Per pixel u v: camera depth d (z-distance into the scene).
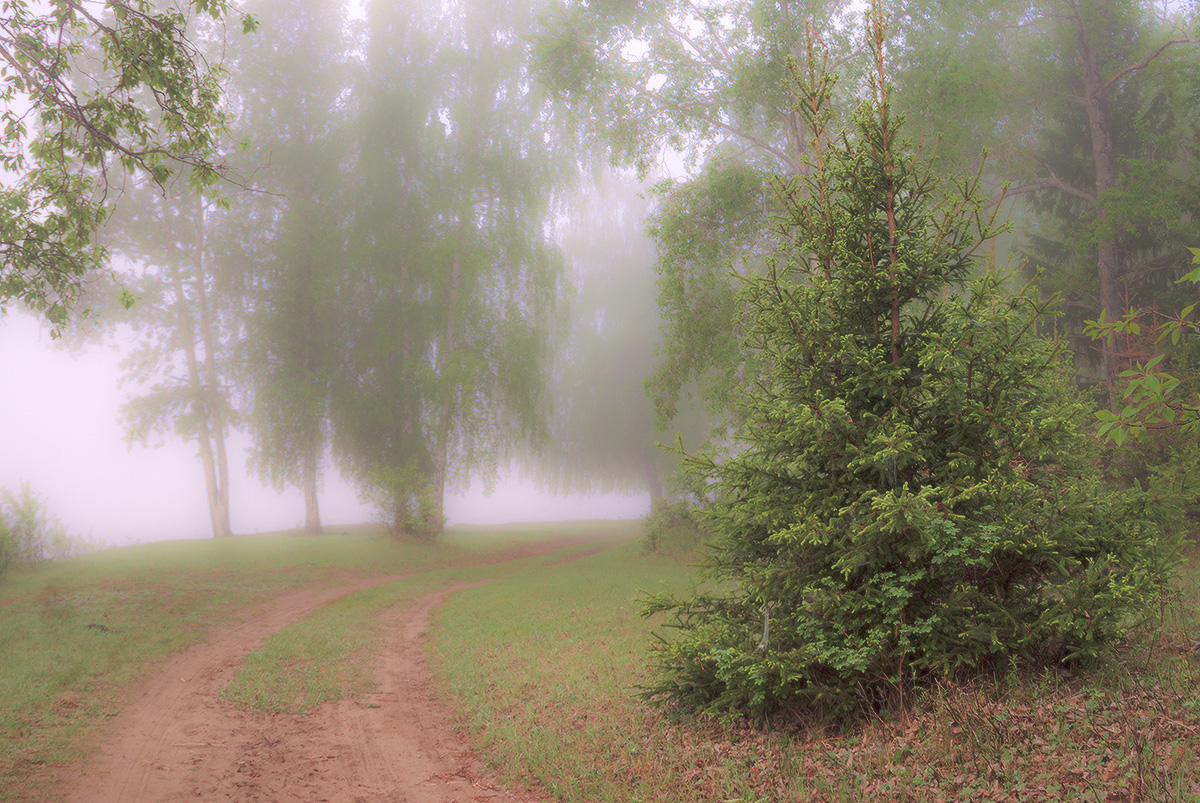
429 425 34.19
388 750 7.54
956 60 20.39
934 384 5.80
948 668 5.41
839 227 6.52
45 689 9.25
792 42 20.55
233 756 7.40
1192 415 5.39
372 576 24.81
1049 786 4.37
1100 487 6.26
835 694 5.88
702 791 5.60
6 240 10.23
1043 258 26.16
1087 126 25.64
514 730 7.64
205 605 16.36
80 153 10.35
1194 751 4.38
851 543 5.93
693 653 6.69
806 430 6.11
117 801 6.22
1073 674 5.72
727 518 6.70
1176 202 20.66
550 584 20.14
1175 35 23.53
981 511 5.79
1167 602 6.79
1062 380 7.39
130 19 9.90
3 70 9.36
